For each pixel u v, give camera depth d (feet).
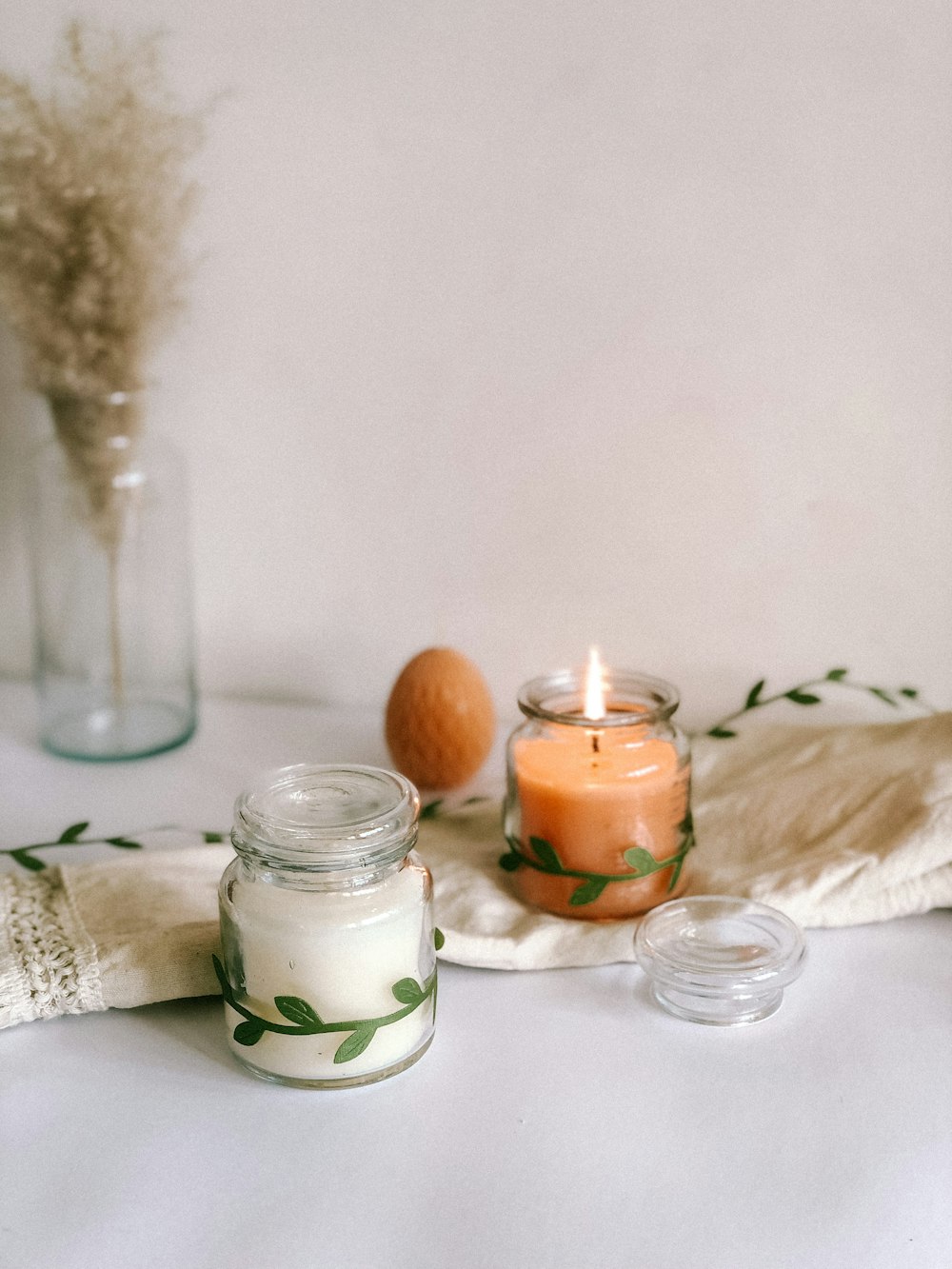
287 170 3.15
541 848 2.43
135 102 2.92
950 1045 2.14
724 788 2.92
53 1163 1.88
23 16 3.15
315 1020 1.98
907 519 3.11
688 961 2.22
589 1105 1.99
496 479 3.29
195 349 3.36
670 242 3.01
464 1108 1.99
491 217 3.08
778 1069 2.08
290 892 2.02
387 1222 1.76
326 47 3.03
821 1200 1.78
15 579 3.71
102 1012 2.27
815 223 2.93
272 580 3.54
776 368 3.05
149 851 2.72
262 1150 1.91
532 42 2.93
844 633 3.25
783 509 3.17
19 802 3.06
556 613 3.38
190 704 3.36
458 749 3.00
